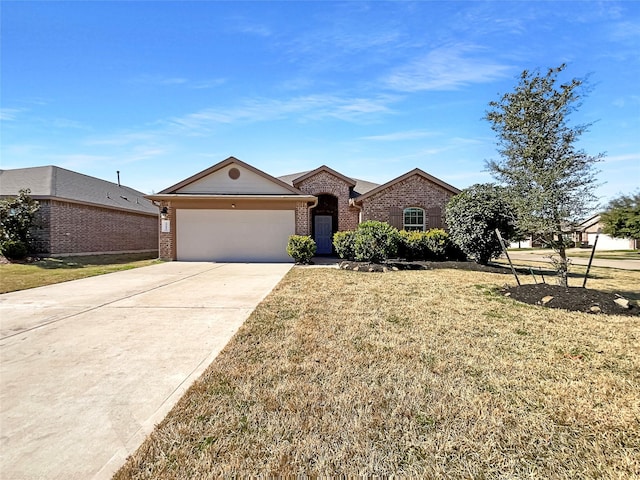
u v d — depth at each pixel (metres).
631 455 2.39
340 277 10.43
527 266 14.11
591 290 7.22
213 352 4.33
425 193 17.27
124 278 10.55
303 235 16.05
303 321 5.57
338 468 2.28
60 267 13.43
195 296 7.74
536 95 7.39
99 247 19.42
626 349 4.36
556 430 2.68
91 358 4.14
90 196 19.16
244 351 4.28
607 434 2.63
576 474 2.22
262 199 15.71
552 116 7.30
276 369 3.75
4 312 6.34
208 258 16.03
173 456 2.38
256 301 7.21
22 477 2.18
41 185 17.17
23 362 4.02
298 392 3.25
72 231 17.52
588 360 4.02
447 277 10.34
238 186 16.44
